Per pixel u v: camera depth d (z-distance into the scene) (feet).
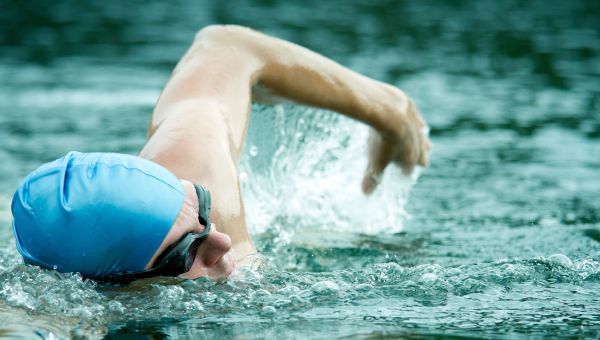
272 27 61.36
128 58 51.24
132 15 68.54
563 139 31.63
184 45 55.72
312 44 54.60
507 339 10.71
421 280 13.33
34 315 10.94
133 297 11.81
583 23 64.44
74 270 11.28
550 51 53.01
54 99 39.55
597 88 41.98
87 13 69.92
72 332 10.62
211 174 13.12
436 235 19.17
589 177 25.77
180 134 13.48
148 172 11.34
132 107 37.83
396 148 19.12
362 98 17.72
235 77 15.31
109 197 11.03
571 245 17.67
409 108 19.15
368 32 60.54
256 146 18.65
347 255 16.97
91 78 44.93
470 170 26.99
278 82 16.31
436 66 48.19
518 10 71.67
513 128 33.58
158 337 10.66
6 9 71.72
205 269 12.29
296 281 13.30
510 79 44.55
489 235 19.04
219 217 12.91
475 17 68.08
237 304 12.01
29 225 11.19
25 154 28.53
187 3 75.36
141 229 11.10
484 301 12.39
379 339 10.61
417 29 62.03
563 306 12.14
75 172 11.16
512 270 13.83
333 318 11.55
